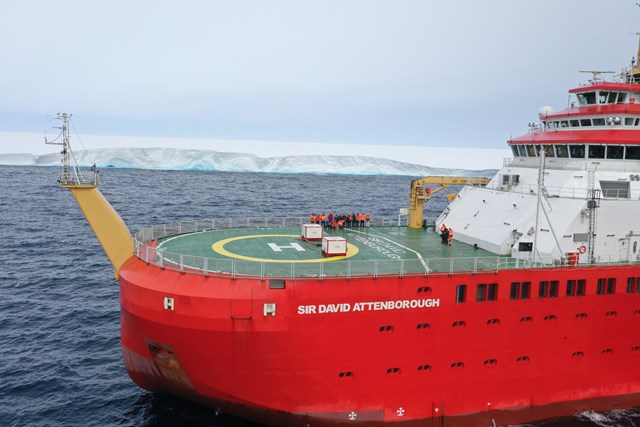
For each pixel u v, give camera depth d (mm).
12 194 135750
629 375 31250
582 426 29625
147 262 28031
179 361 26469
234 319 24875
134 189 152625
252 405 26500
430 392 27609
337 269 27609
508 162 40844
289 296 24922
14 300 48531
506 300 27859
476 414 28672
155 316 25984
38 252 67688
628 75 36875
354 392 26562
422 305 26484
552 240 30078
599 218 30562
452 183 42906
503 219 34000
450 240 35125
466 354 27766
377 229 41781
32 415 30109
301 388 26047
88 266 61406
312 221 41594
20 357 37188
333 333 25594
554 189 33000
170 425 28984
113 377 34875
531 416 29781
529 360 29062
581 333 29641
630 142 32656
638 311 30500
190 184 179500
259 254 31453
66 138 29391
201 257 29438
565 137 34656
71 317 44906
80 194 29641
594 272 29203
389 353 26516
